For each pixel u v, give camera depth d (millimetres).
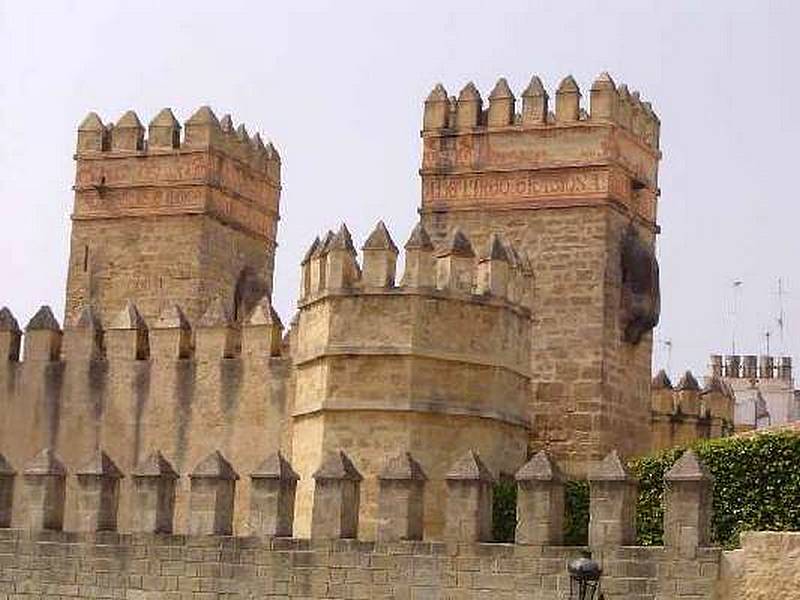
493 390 44812
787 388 92125
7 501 45469
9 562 44094
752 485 41188
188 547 41438
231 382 50562
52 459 44656
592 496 36219
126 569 42312
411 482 38781
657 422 60531
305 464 45469
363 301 44469
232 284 62625
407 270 44219
